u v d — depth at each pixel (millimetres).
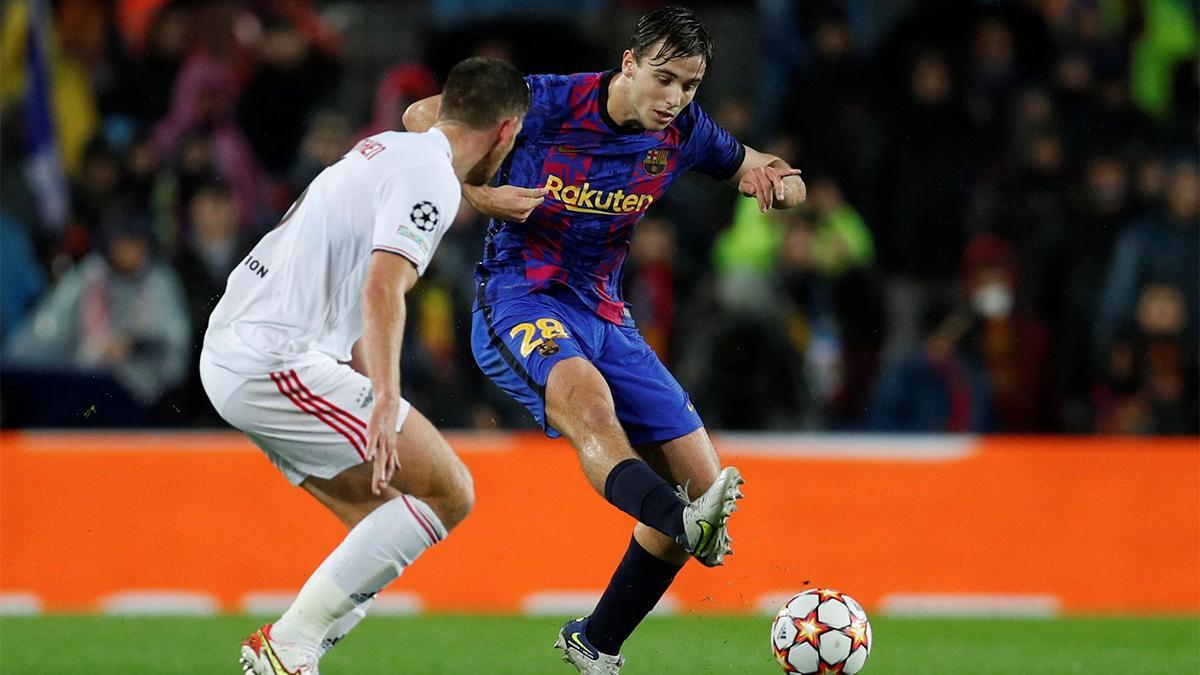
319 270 17422
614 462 17594
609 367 19641
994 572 32781
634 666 23859
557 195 19156
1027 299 40844
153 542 31719
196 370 37125
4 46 44500
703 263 39469
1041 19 43781
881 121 42156
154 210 40156
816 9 45469
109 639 26641
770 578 32375
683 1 48375
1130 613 32719
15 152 43938
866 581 32594
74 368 35625
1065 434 39188
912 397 38281
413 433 17672
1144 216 40688
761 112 46188
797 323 38500
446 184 17047
